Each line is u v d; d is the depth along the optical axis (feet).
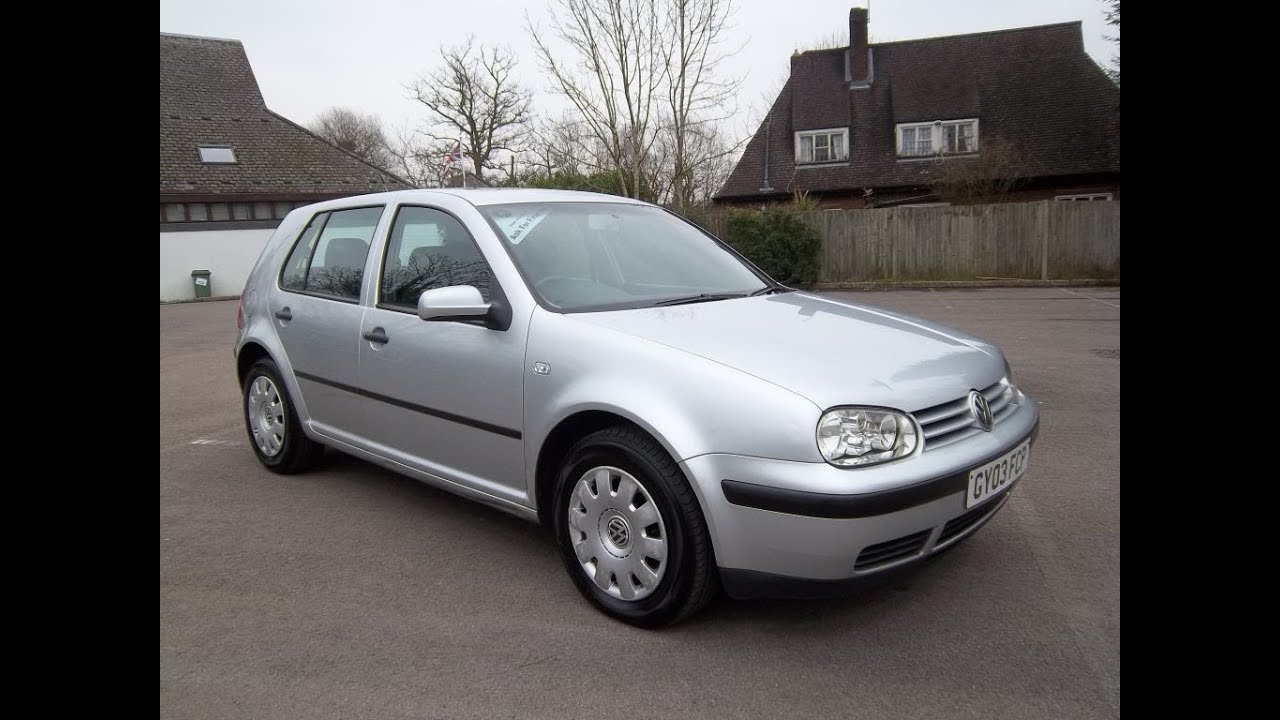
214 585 11.72
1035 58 92.02
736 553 9.19
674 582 9.62
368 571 12.10
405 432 13.28
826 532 8.70
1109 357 28.91
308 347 15.15
